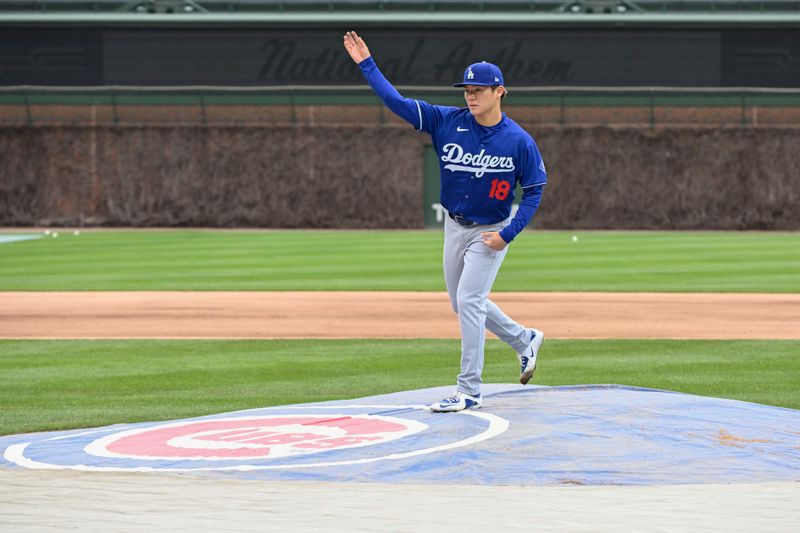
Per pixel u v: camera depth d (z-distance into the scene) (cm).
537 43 17250
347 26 17250
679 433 2491
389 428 2623
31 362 4372
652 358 4438
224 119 16325
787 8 17712
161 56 17500
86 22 17450
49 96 16288
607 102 16112
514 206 16238
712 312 6112
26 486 2039
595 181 15988
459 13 17338
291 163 16175
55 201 16238
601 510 1819
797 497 1931
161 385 3797
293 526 1694
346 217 16162
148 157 16225
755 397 3481
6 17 17450
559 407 2797
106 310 6216
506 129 2825
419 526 1697
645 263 9688
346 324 5616
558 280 8100
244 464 2267
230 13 17450
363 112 16250
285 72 17388
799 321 5706
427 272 8788
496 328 3058
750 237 13975
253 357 4503
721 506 1853
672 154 15962
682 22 17175
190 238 13450
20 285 7700
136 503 1873
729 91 16000
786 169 15912
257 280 8100
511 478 2116
